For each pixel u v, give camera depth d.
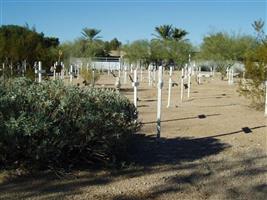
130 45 68.12
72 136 6.58
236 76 40.78
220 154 8.63
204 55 56.06
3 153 6.42
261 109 16.11
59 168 6.78
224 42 53.50
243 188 6.70
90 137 6.68
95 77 27.02
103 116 6.82
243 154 8.72
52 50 33.81
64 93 6.94
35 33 28.88
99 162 7.23
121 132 7.12
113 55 77.56
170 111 15.15
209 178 7.09
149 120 12.75
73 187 6.24
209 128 11.55
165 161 7.89
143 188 6.41
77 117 6.65
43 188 6.12
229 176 7.25
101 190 6.21
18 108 6.46
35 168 6.64
